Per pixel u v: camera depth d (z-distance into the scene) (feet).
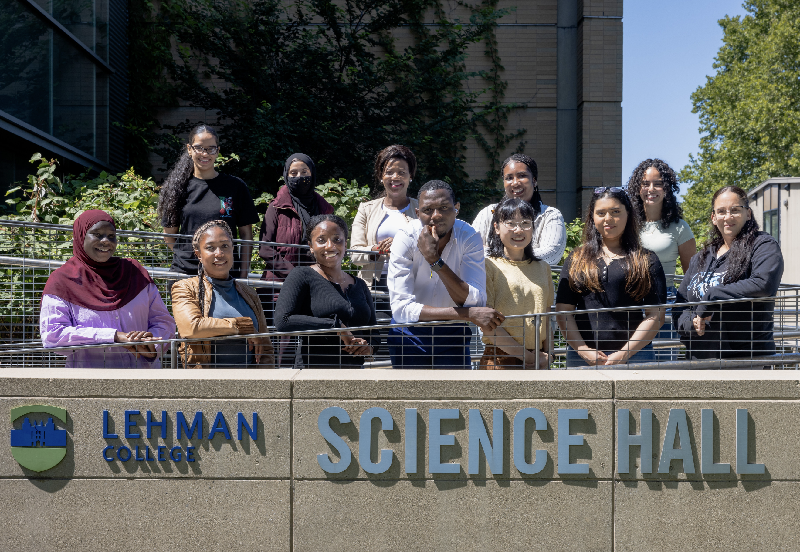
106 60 41.65
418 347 13.74
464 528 11.94
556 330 14.90
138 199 26.84
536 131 48.37
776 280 14.52
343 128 40.55
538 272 14.92
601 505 11.95
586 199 47.37
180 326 13.94
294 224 19.07
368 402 11.96
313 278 14.48
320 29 42.98
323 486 11.96
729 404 11.94
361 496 11.94
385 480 11.96
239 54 41.91
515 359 14.62
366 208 18.93
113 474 12.01
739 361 13.66
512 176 17.46
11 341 18.03
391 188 18.56
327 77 42.09
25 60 33.50
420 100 44.93
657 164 17.63
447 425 11.96
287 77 41.81
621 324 14.34
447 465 11.91
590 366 14.06
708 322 14.35
